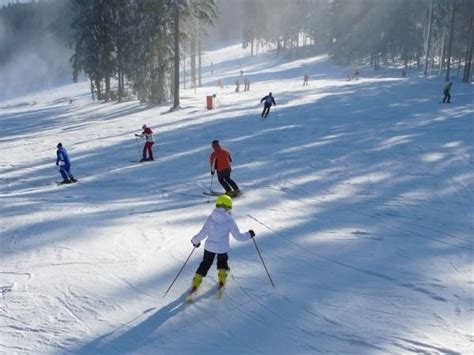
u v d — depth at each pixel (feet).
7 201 39.83
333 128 70.64
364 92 119.44
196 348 16.35
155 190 43.04
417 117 77.71
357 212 32.96
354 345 16.25
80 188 45.34
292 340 16.72
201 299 20.02
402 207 33.81
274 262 24.02
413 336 16.67
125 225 30.37
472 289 20.40
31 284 21.24
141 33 115.03
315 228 29.55
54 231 29.07
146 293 20.51
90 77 147.02
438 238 27.27
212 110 100.58
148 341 16.79
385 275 22.13
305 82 155.43
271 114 88.43
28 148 74.69
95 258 24.44
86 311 18.83
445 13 209.36
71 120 112.68
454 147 53.83
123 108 123.44
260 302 19.66
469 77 173.37
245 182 43.52
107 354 15.97
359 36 272.92
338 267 23.22
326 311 18.74
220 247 20.25
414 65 261.44
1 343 16.46
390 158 50.08
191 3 106.42
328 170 46.47
